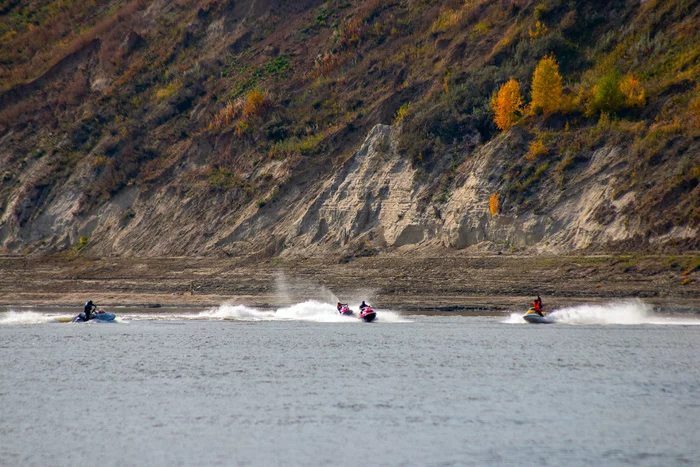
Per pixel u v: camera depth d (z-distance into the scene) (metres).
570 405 94.00
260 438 81.88
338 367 117.12
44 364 121.62
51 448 79.31
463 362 120.31
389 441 80.56
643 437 81.62
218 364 120.50
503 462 74.06
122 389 103.94
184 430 85.00
